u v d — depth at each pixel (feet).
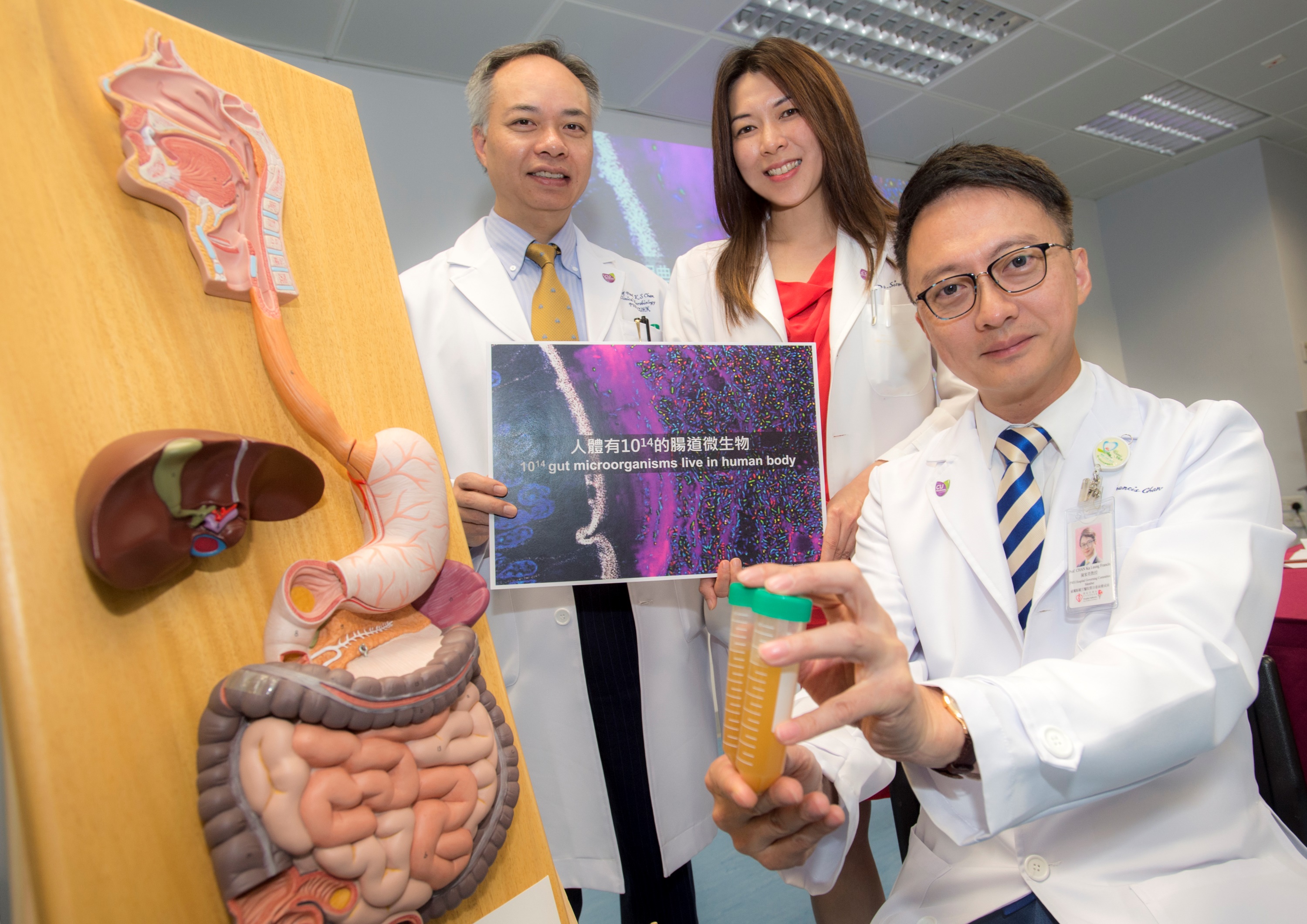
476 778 2.16
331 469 2.29
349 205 2.57
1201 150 18.54
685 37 11.16
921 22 11.92
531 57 5.09
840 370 5.43
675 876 5.03
